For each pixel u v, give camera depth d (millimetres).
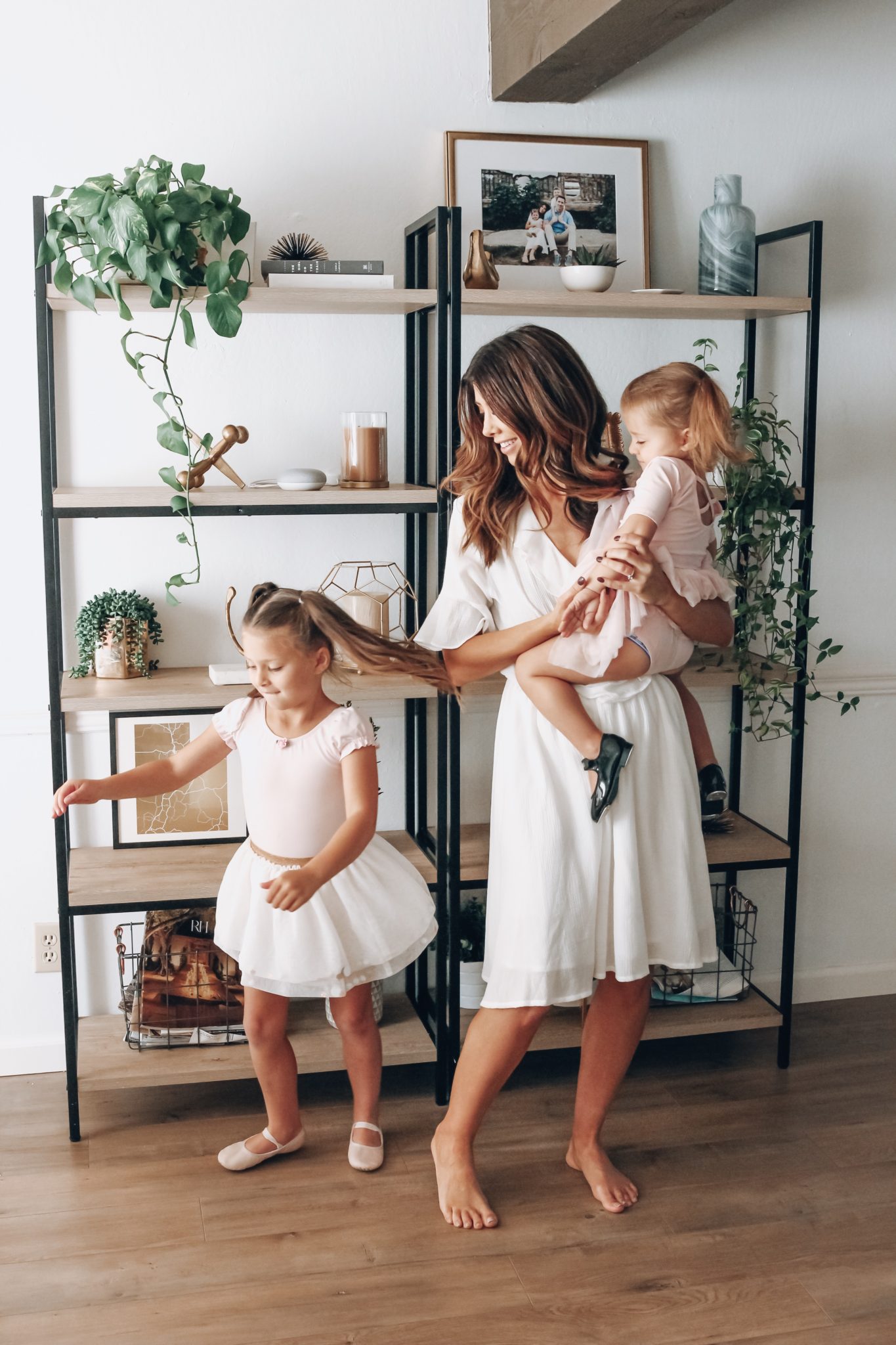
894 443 2955
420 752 2752
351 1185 2291
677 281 2785
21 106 2406
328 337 2617
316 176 2562
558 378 2092
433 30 2572
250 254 2361
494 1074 2186
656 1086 2680
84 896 2344
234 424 2604
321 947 2141
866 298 2883
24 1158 2367
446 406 2334
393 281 2410
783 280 2818
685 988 2793
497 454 2160
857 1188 2297
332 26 2520
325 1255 2090
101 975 2719
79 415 2523
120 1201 2230
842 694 2699
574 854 2109
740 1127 2510
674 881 2174
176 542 2609
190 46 2461
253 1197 2246
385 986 2885
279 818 2158
